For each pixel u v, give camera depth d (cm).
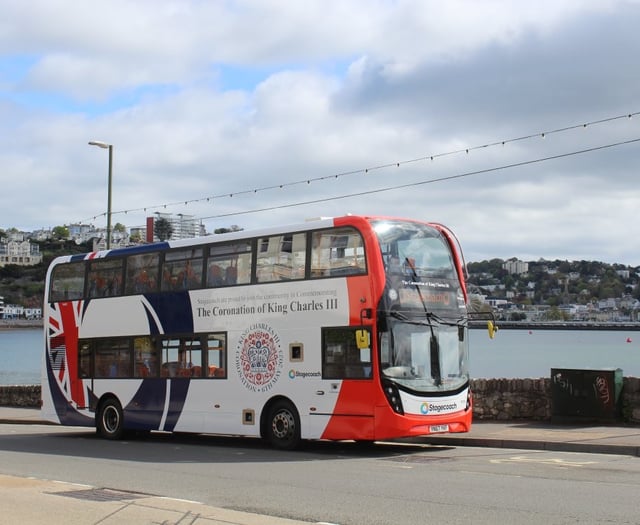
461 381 1795
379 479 1334
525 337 14038
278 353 1856
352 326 1723
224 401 1966
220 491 1254
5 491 1209
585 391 2005
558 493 1142
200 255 2075
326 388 1756
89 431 2631
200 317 2045
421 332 1744
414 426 1681
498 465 1475
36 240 13662
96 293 2333
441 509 1052
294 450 1838
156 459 1741
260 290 1916
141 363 2180
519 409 2162
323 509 1079
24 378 6047
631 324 10100
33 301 13038
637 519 959
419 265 1783
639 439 1712
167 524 956
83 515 1014
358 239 1741
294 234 1866
